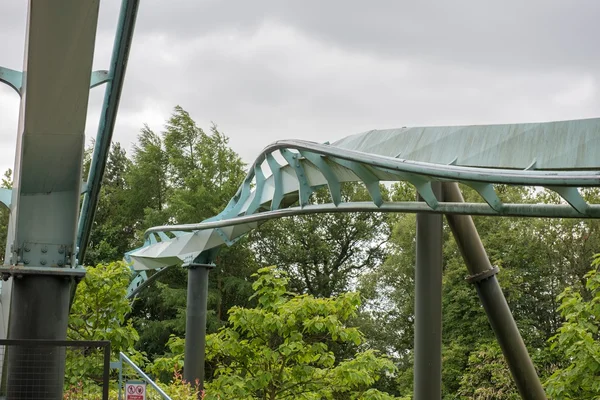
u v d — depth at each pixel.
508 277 30.44
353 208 11.55
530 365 12.58
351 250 41.81
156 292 37.22
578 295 14.77
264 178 15.48
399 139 10.42
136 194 42.53
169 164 42.38
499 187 34.44
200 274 16.95
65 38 6.73
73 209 7.98
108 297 17.42
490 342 29.52
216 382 15.80
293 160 13.20
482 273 12.30
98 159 9.66
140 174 42.03
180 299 35.59
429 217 12.03
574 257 30.80
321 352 16.38
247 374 16.77
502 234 31.38
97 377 15.17
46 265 7.95
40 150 7.64
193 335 16.62
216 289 37.41
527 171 7.93
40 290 7.82
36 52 6.80
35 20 6.56
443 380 30.73
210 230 16.64
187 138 41.78
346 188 41.53
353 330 16.14
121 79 8.23
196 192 38.78
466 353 30.80
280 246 39.69
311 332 16.09
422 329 11.95
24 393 7.31
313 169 12.98
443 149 9.54
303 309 15.88
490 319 12.53
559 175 7.54
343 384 16.64
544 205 8.55
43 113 7.34
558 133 8.26
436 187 12.11
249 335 16.48
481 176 8.34
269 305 16.02
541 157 8.24
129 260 19.53
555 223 31.08
